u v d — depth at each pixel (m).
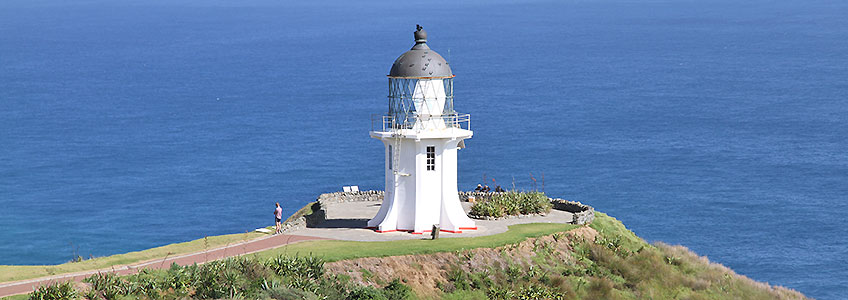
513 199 66.75
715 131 183.00
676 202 121.31
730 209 117.19
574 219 61.97
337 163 153.75
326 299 46.34
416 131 59.22
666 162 150.62
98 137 191.62
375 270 51.22
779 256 97.50
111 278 43.78
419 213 59.66
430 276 52.00
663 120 198.50
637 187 130.88
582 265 57.16
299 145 172.25
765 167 145.38
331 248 53.44
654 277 58.16
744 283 61.22
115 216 121.19
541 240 58.00
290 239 57.25
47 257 102.81
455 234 58.72
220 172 150.00
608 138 174.12
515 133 178.88
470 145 165.12
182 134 192.88
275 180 142.12
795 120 196.38
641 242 62.94
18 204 128.25
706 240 103.19
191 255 52.28
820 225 109.31
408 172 59.81
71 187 140.50
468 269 53.31
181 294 44.00
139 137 190.38
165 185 141.00
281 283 46.81
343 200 72.00
